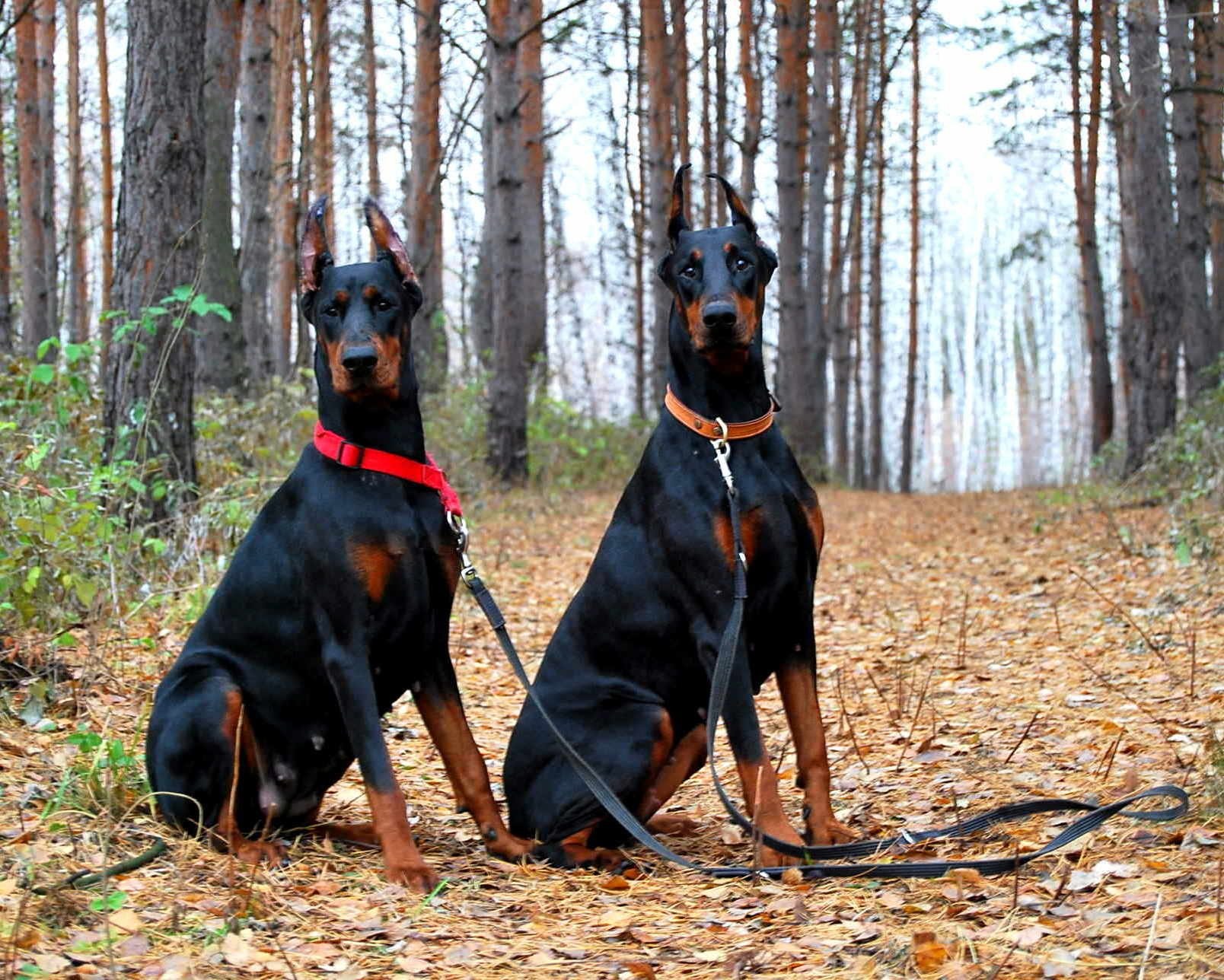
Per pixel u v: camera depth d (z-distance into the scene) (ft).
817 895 11.50
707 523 12.71
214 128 38.45
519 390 52.80
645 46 67.97
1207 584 25.25
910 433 112.68
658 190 61.36
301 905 10.94
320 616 12.32
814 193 75.92
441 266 69.92
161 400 24.88
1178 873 10.93
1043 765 15.85
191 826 12.49
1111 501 44.11
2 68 79.71
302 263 12.91
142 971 9.23
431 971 9.66
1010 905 10.57
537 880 12.21
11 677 17.16
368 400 12.37
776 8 64.49
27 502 19.56
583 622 13.79
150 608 21.53
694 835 14.40
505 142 51.42
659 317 70.18
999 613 27.50
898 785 15.75
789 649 13.16
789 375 70.79
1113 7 59.52
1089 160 82.28
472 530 40.04
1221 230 69.56
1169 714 17.21
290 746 12.96
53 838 12.02
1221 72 64.28
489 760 17.74
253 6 47.50
